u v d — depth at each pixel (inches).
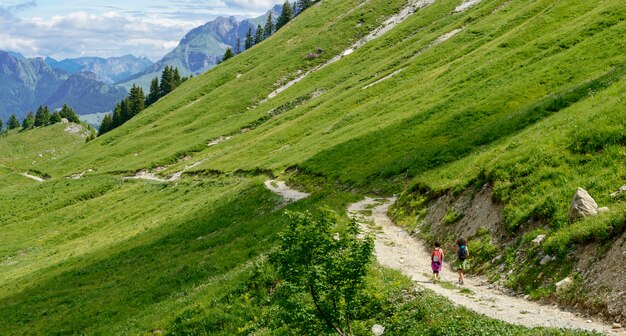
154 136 5777.6
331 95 4559.5
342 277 600.1
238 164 3602.4
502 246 912.3
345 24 6929.1
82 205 3870.6
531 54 2637.8
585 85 1668.3
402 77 3914.9
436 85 3056.1
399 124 2581.2
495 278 839.1
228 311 957.8
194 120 5944.9
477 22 4431.6
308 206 1823.3
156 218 2817.4
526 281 767.1
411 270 977.5
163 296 1352.1
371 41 6053.2
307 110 4480.8
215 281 1198.3
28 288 2062.0
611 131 977.5
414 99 3048.7
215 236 1893.5
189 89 7421.3
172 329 976.3
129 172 4682.6
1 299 2007.9
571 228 757.3
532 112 1708.9
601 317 594.2
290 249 604.7
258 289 984.3
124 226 2970.0
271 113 5113.2
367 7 7180.1
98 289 1717.5
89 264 2165.4
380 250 1138.7
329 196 1876.2
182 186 3516.2
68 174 5275.6
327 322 616.1
